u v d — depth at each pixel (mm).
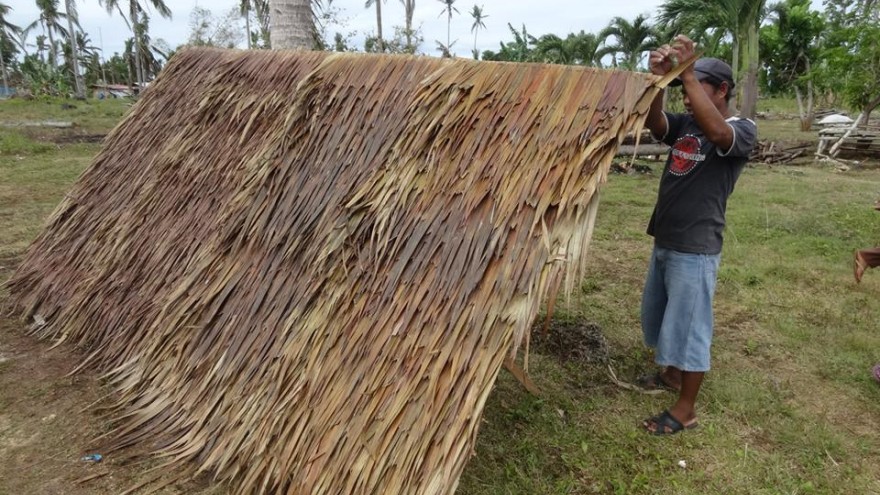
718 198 2994
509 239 2363
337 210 2992
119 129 5020
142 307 3664
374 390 2389
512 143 2574
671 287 3125
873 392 3662
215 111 4234
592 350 4125
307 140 3404
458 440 2104
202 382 3053
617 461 2992
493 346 2197
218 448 2773
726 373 3875
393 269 2627
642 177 11320
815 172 12664
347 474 2293
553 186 2348
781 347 4234
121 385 3451
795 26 23844
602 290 5328
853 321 4641
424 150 2859
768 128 24312
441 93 2947
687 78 2670
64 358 3842
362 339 2547
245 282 3186
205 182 3857
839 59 16312
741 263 6016
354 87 3383
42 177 9992
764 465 2990
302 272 2959
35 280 4516
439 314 2381
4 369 3717
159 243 3852
